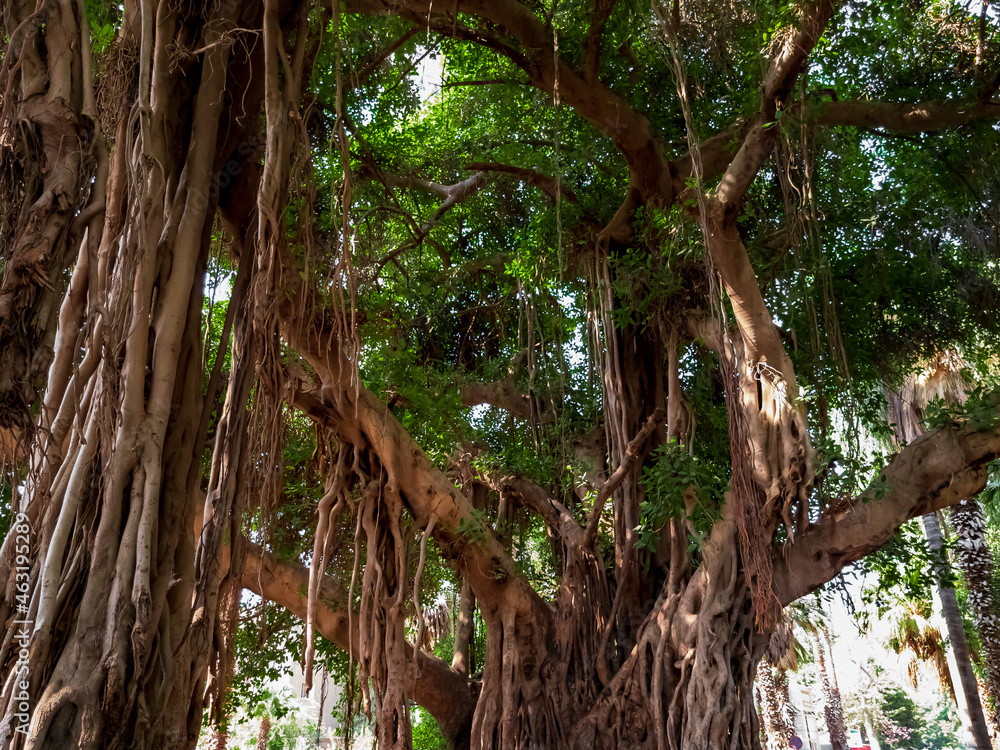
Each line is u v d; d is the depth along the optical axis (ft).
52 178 13.80
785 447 26.48
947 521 58.13
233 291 18.60
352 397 23.21
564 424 36.42
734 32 31.35
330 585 29.30
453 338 45.09
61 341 14.06
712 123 36.22
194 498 15.49
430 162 36.58
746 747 25.23
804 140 25.35
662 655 27.78
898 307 37.45
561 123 37.86
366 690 22.47
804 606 33.96
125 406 14.01
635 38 33.14
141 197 14.75
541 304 41.24
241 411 17.24
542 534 43.65
